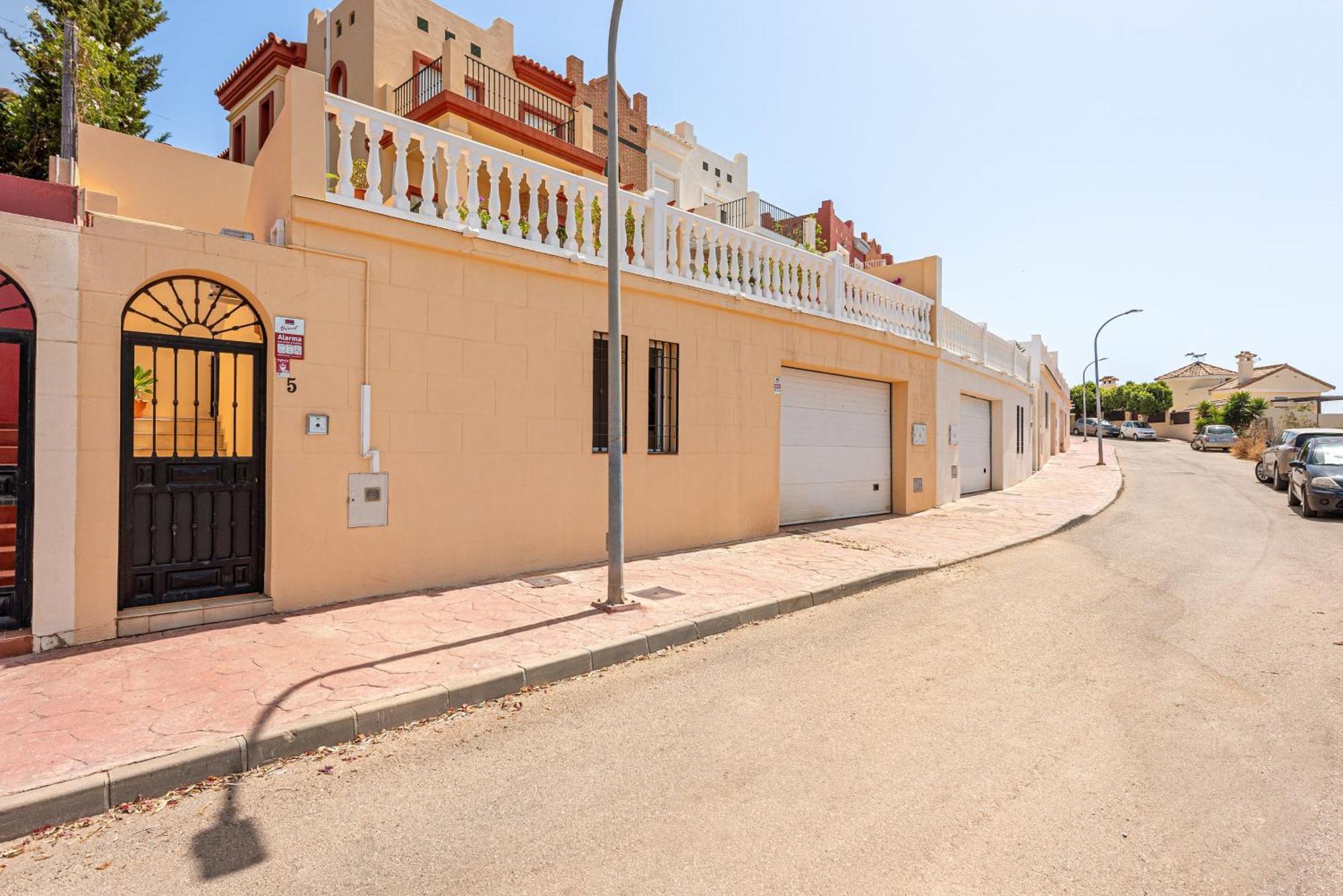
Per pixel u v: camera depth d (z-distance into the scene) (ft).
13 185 16.51
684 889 8.66
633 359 28.84
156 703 13.65
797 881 8.76
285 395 19.92
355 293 21.22
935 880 8.73
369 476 21.49
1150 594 24.11
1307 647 17.90
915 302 47.34
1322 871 8.77
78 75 39.42
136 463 18.29
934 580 26.99
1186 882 8.60
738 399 33.63
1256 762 11.71
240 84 57.11
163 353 20.21
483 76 59.57
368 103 52.60
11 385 21.03
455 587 23.36
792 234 84.43
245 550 20.08
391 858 9.46
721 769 11.86
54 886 8.92
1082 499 54.60
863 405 43.93
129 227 17.58
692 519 31.50
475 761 12.34
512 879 8.93
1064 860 9.09
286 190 20.48
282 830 10.22
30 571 16.70
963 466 57.41
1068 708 14.20
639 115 84.94
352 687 14.60
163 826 10.35
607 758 12.39
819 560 28.94
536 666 16.08
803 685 15.87
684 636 19.29
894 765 11.87
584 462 27.22
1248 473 81.05
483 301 24.13
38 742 12.00
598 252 28.32
